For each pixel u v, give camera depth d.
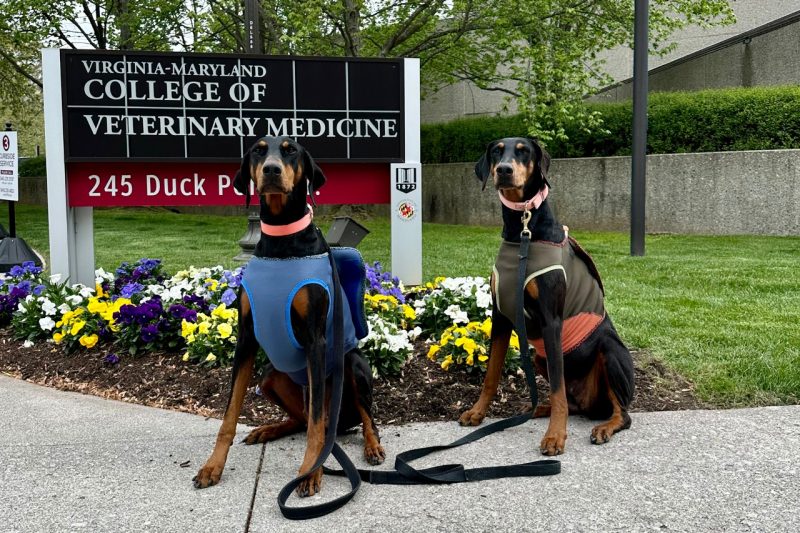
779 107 12.14
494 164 3.37
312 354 2.90
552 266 3.27
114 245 11.43
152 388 4.23
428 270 8.27
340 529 2.53
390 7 14.38
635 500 2.71
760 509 2.62
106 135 6.11
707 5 12.45
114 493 2.83
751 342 4.82
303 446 3.33
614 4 12.97
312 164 3.05
